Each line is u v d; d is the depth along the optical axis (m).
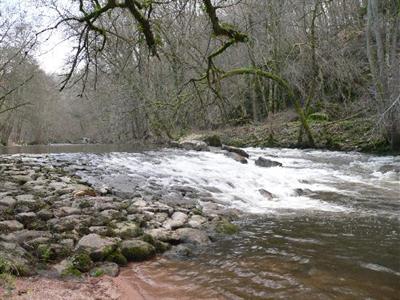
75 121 49.12
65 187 8.29
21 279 4.33
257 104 32.84
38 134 46.88
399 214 8.06
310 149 22.25
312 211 8.35
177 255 5.68
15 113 38.75
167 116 21.58
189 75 14.84
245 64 26.36
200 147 19.75
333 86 27.80
